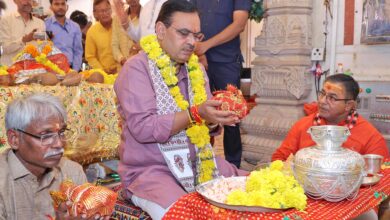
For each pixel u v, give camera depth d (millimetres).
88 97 3754
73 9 9562
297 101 4699
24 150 1613
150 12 4387
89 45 5855
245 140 4996
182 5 2184
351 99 2619
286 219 1452
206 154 2289
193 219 1619
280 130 4691
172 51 2229
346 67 4430
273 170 1699
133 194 2170
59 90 3506
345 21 4398
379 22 4094
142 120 2104
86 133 3697
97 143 3730
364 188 1870
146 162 2213
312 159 1648
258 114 4977
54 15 5727
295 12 4602
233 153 4242
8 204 1630
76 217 1453
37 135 1587
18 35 5199
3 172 1641
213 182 1786
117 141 3828
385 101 4145
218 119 1959
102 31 5785
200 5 4004
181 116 2059
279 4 4633
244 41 7297
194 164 2301
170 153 2207
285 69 4684
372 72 4234
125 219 2197
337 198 1638
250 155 4957
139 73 2209
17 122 1584
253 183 1583
